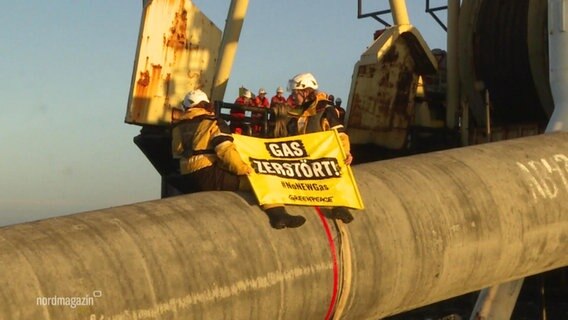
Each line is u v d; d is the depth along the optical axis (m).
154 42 15.48
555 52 11.73
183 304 5.80
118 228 5.90
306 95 7.76
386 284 7.16
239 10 16.20
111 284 5.52
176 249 5.95
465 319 15.15
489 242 8.02
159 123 15.57
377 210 7.24
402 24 17.53
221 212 6.48
